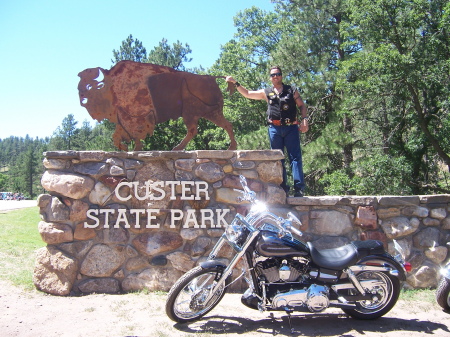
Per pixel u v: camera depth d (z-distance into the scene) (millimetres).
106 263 4926
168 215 5043
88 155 5031
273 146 5621
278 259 3941
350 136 16469
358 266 4035
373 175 15297
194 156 5117
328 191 15898
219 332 3848
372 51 15250
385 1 14016
